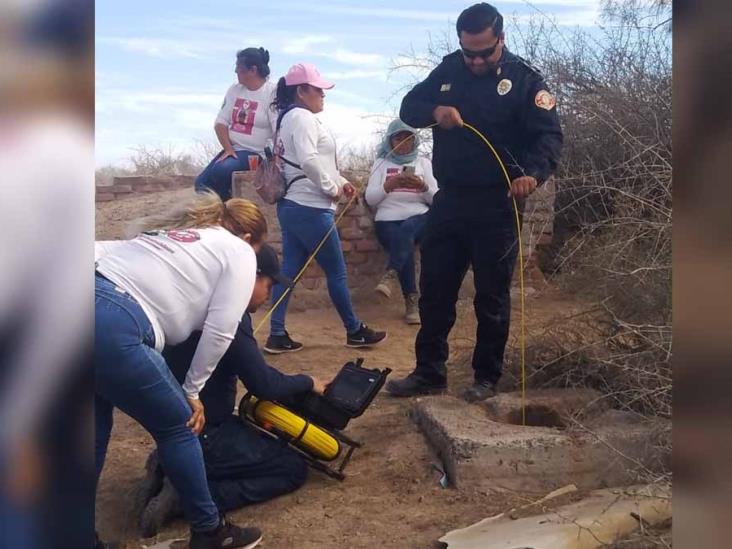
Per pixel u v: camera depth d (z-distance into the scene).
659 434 3.65
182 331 3.33
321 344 6.26
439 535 3.48
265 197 5.74
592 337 4.67
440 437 4.07
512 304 5.77
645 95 5.72
